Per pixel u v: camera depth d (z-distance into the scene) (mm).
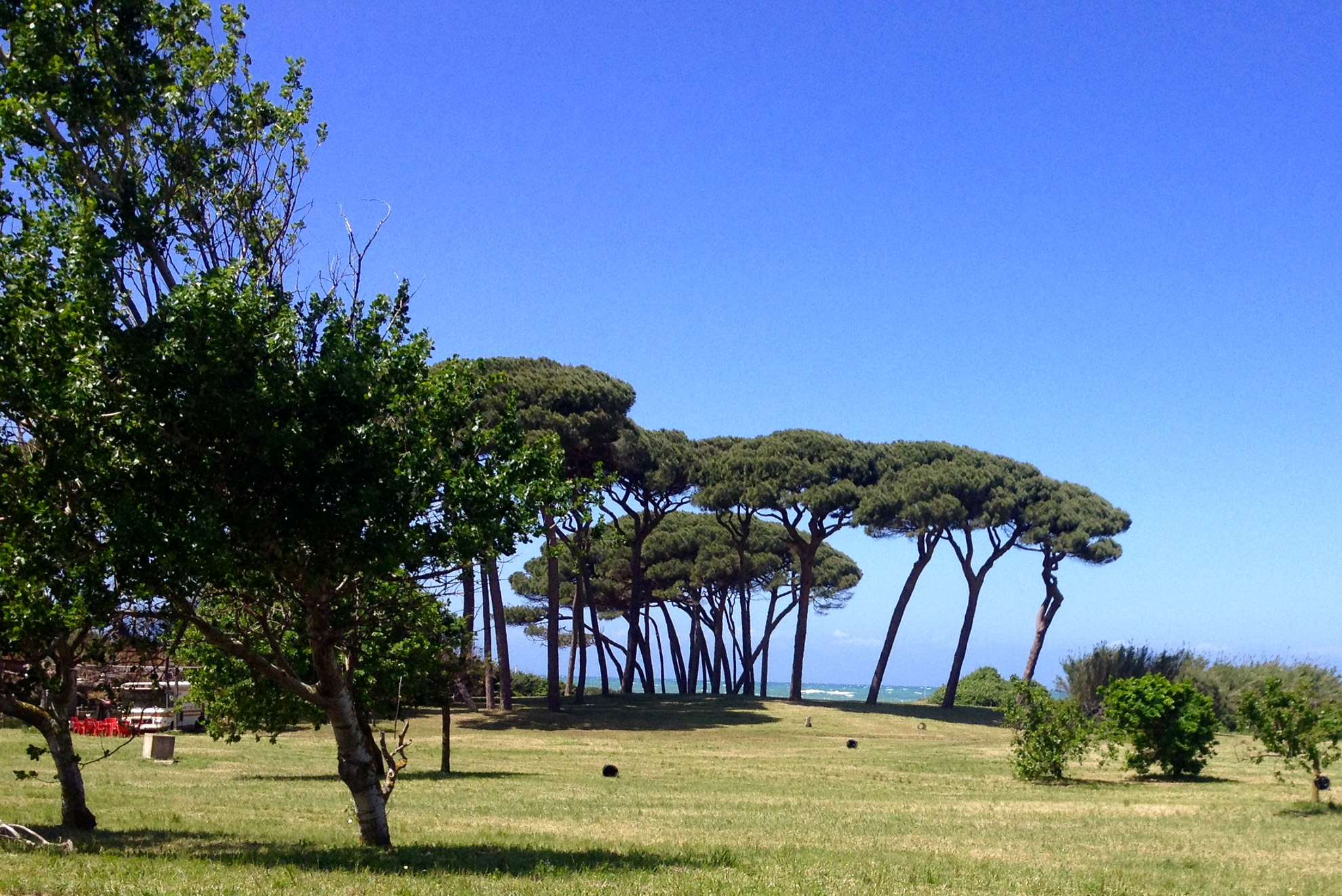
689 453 66125
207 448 12359
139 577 12047
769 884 12266
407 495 12969
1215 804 25906
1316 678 60219
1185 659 66812
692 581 74062
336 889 10805
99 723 40125
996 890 12664
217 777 28750
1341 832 20172
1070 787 31250
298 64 14984
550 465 14094
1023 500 67875
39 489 12000
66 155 13062
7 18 13656
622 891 11398
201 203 14352
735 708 65250
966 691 93562
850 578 84062
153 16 14062
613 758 40062
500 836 16969
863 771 36375
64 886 10406
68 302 12156
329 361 12625
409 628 17203
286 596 13914
